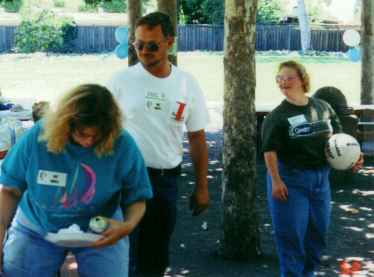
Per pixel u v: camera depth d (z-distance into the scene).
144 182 3.40
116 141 3.24
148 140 4.11
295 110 4.88
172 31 4.07
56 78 32.09
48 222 3.29
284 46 52.38
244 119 6.29
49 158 3.19
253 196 6.48
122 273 3.44
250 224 6.50
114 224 3.25
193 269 6.27
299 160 4.89
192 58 45.31
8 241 3.38
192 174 10.92
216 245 7.05
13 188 3.28
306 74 4.89
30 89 27.28
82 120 2.99
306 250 5.23
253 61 6.17
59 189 3.22
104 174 3.24
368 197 9.36
